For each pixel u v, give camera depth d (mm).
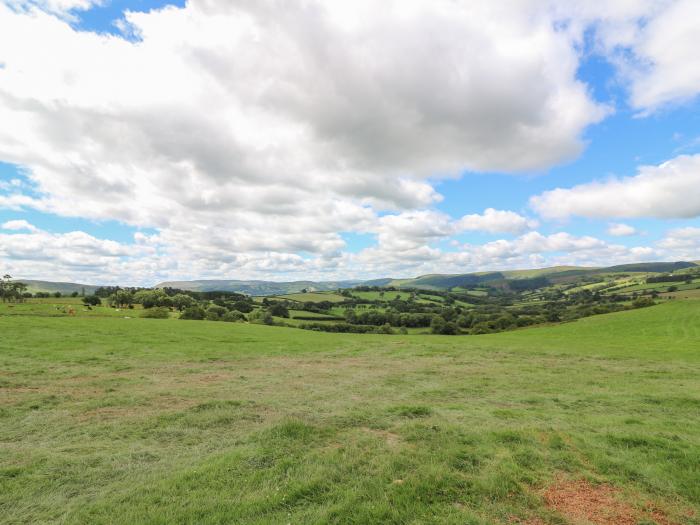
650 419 13555
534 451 9555
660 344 42969
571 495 7684
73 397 17031
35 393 17484
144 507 7199
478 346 40406
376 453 9609
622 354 34125
